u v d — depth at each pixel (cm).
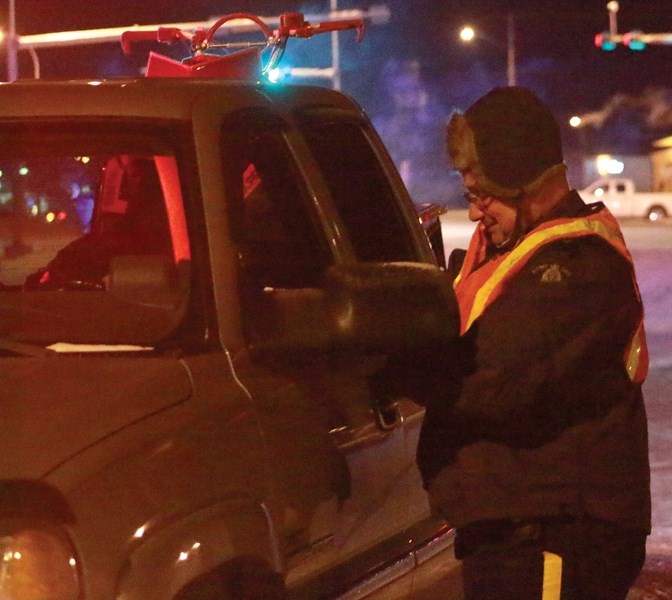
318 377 440
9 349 394
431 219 743
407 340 375
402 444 503
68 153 446
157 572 353
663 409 1384
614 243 383
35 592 337
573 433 385
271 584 402
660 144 9006
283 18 589
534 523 389
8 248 492
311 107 514
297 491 417
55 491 340
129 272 420
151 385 378
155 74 596
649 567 833
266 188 480
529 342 374
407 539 512
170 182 433
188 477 367
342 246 483
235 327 410
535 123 388
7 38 3772
